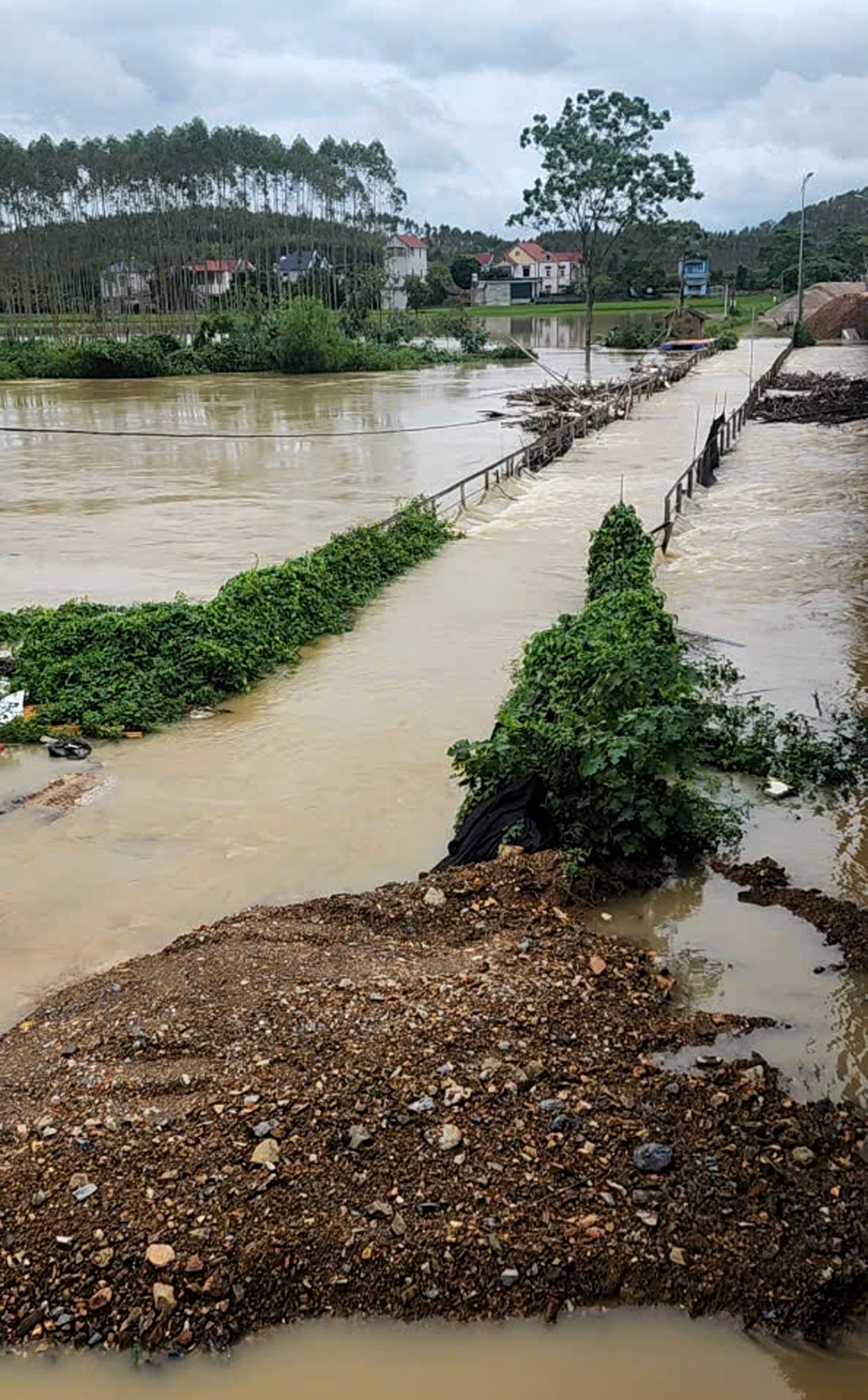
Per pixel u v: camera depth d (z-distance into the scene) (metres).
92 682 13.13
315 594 15.89
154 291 99.44
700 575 17.89
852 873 8.74
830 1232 5.13
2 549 21.34
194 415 44.84
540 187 64.81
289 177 101.75
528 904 8.16
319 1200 5.23
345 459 32.19
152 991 6.96
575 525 22.16
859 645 14.30
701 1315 4.85
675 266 117.62
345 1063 6.08
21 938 8.21
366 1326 4.82
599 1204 5.25
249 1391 4.61
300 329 64.81
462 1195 5.27
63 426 41.78
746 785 10.34
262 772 11.04
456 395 51.34
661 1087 6.12
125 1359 4.71
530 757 9.20
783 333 79.44
